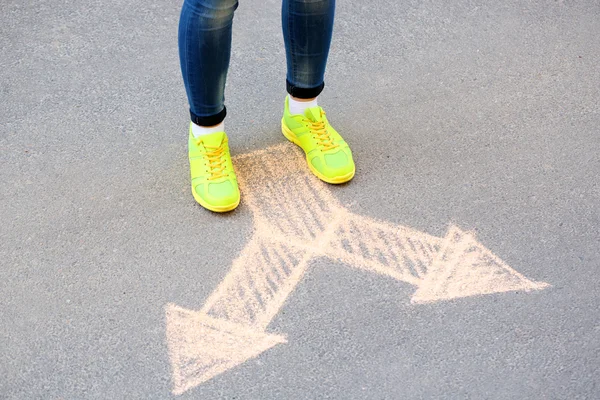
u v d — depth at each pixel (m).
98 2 3.00
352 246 2.07
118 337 1.82
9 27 2.85
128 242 2.06
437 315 1.89
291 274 1.99
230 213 2.16
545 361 1.79
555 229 2.14
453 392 1.72
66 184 2.23
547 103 2.62
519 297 1.94
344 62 2.76
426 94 2.64
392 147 2.41
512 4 3.10
